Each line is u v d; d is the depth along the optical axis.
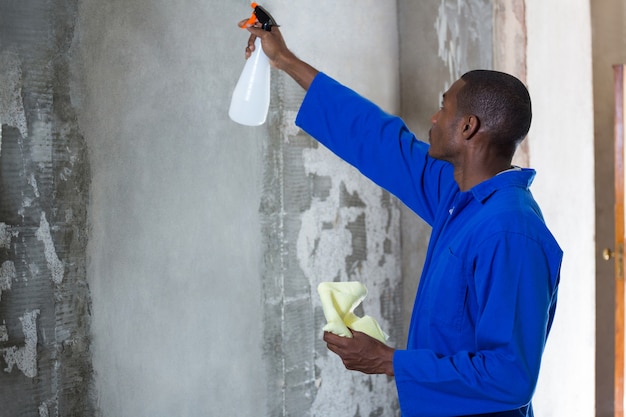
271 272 2.21
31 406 1.65
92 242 1.75
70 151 1.70
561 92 2.87
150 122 1.87
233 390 2.12
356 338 1.42
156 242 1.89
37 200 1.65
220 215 2.05
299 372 2.31
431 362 1.35
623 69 3.08
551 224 2.82
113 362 1.81
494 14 2.39
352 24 2.44
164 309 1.92
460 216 1.48
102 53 1.76
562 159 2.88
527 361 1.30
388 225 2.61
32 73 1.63
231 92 2.07
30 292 1.64
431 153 1.54
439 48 2.54
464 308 1.41
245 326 2.14
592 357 3.21
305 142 2.30
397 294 2.66
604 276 3.94
